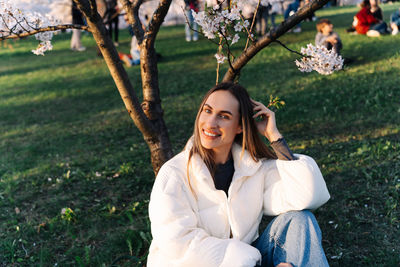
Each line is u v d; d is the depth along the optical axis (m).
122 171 4.82
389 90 6.49
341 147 4.76
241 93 2.14
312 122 5.69
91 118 7.39
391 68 7.68
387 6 17.47
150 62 3.06
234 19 2.42
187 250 2.01
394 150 4.48
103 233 3.60
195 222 2.10
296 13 2.35
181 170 2.18
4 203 4.32
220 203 2.19
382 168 4.12
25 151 5.92
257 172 2.28
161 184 2.13
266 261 2.25
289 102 6.58
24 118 7.79
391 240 3.08
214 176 2.27
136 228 3.60
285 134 5.45
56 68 12.27
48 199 4.36
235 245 2.01
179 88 8.56
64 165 5.27
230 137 2.14
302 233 2.13
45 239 3.59
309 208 2.19
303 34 12.47
